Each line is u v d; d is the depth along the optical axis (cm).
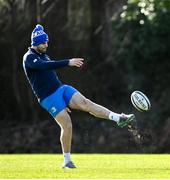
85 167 2805
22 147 7312
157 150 6538
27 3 7538
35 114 7750
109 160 3341
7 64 7712
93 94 7788
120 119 2786
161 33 7206
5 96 7762
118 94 7800
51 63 2734
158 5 7075
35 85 2805
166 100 7388
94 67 7794
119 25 7425
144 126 7131
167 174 2419
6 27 7594
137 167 2791
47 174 2436
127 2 7344
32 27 7575
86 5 7706
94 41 7781
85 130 7350
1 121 7762
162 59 7419
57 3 7612
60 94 2794
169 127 6738
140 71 7544
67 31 7669
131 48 7412
